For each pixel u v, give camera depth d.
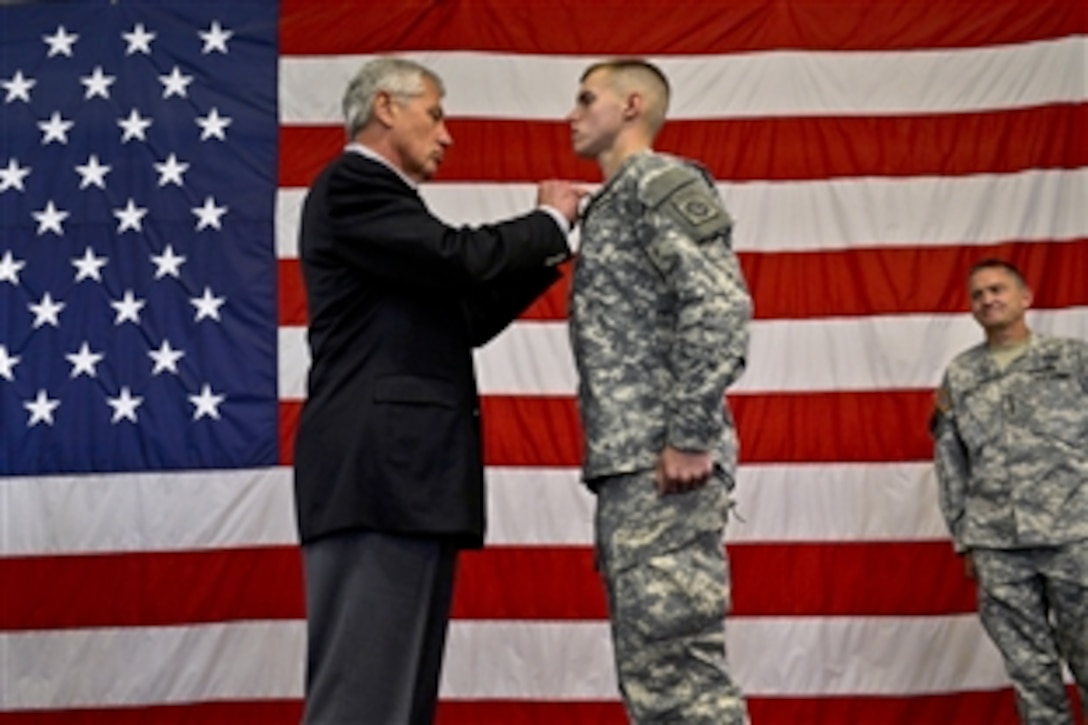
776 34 5.88
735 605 5.54
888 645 5.51
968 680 5.49
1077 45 5.79
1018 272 5.27
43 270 5.72
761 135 5.80
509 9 5.89
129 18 5.91
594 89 3.54
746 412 5.64
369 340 3.33
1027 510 4.84
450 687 5.50
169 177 5.79
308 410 3.37
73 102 5.85
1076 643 4.85
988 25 5.86
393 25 5.87
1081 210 5.70
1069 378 4.96
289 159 5.80
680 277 3.12
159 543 5.55
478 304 3.63
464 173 5.78
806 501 5.59
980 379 5.05
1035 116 5.78
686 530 3.15
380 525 3.21
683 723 3.11
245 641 5.50
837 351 5.68
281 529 5.56
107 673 5.48
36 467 5.58
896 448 5.61
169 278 5.71
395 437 3.24
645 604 3.13
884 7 5.89
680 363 3.10
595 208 3.39
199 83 5.85
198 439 5.61
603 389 3.24
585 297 3.33
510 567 5.56
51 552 5.54
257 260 5.73
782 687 5.50
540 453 5.62
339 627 3.23
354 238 3.32
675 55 5.86
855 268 5.71
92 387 5.64
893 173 5.77
